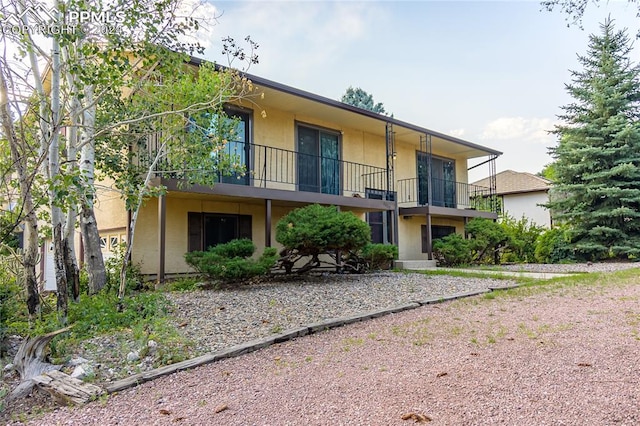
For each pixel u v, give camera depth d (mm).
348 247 8492
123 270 5500
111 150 7402
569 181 15938
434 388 2760
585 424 2176
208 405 2656
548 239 15836
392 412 2418
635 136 14617
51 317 4211
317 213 8352
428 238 13281
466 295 6652
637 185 14766
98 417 2555
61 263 4398
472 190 20156
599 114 15695
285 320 4969
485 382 2826
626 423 2174
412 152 14648
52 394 2904
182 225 8898
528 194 22672
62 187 4020
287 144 10594
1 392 2941
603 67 15625
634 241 14461
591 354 3350
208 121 6562
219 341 4145
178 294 6637
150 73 5660
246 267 7066
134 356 3631
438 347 3752
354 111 10633
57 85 4383
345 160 12102
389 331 4461
